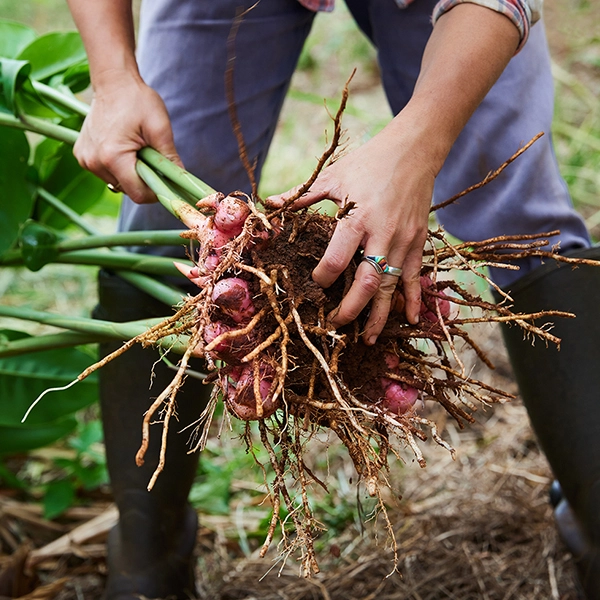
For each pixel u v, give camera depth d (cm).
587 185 267
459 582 147
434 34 106
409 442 92
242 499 177
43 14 397
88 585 155
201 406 134
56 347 131
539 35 133
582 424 122
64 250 135
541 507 164
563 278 123
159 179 109
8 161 139
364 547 158
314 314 95
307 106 328
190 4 128
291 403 96
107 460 137
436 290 104
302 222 98
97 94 119
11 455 187
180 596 142
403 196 94
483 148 127
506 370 207
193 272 97
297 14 134
